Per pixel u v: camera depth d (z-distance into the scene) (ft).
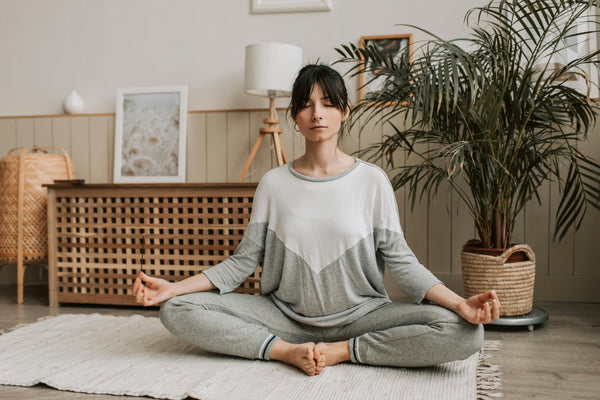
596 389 4.50
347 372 4.70
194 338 4.97
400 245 4.96
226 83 9.21
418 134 7.19
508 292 6.54
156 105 9.30
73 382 4.55
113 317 7.03
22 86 9.86
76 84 9.74
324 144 5.01
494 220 6.86
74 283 8.00
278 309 5.24
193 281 5.14
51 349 5.52
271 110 8.42
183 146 9.15
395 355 4.66
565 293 8.20
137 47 9.52
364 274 5.06
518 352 5.59
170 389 4.35
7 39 9.87
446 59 6.05
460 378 4.57
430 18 8.52
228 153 9.16
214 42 9.25
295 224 4.94
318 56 8.87
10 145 9.79
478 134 6.49
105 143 9.56
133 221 7.76
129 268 7.77
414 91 6.25
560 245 8.20
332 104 4.88
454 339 4.44
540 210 8.23
